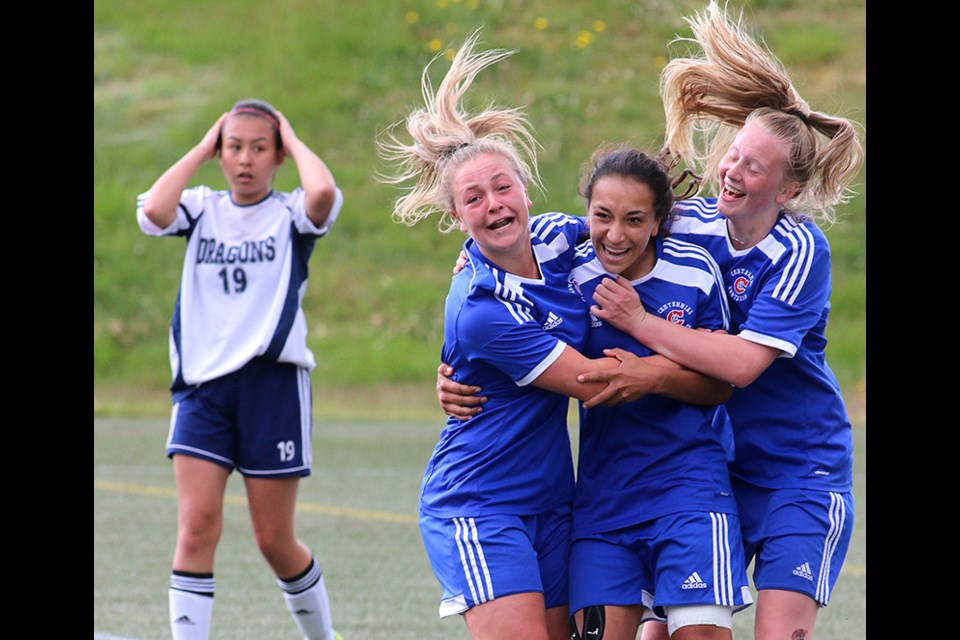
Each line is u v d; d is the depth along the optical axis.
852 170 12.66
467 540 11.72
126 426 40.69
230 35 70.19
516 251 12.00
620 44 68.94
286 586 16.11
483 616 11.55
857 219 57.22
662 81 13.32
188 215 16.55
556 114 62.84
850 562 22.83
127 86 66.75
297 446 16.02
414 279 54.62
